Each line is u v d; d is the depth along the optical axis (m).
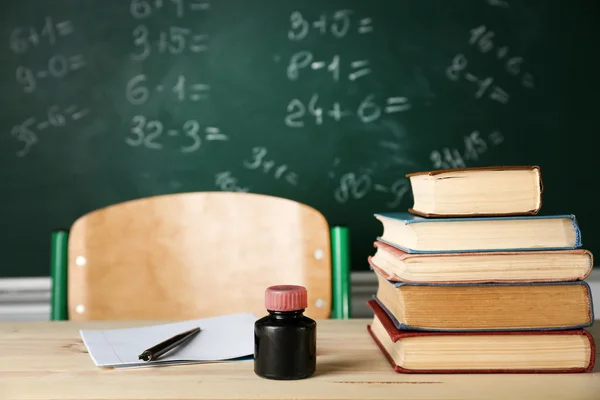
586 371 0.56
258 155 1.69
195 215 1.16
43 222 1.67
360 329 0.77
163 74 1.68
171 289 1.14
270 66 1.69
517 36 1.69
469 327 0.56
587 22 1.69
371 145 1.69
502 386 0.53
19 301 1.67
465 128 1.69
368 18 1.69
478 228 0.57
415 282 0.56
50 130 1.67
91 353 0.64
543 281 0.56
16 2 1.67
